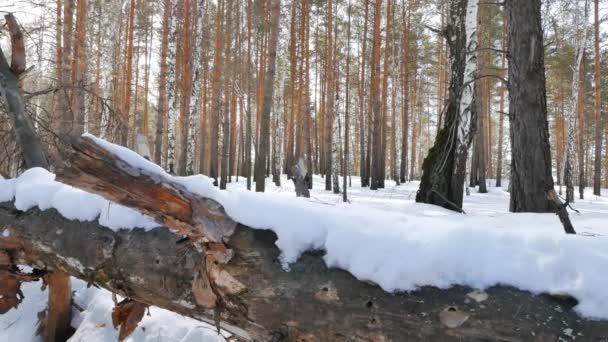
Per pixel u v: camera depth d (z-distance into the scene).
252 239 1.52
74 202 2.18
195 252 1.70
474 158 18.03
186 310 1.76
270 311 1.49
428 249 1.33
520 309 1.17
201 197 1.53
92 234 2.02
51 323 3.23
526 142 4.89
